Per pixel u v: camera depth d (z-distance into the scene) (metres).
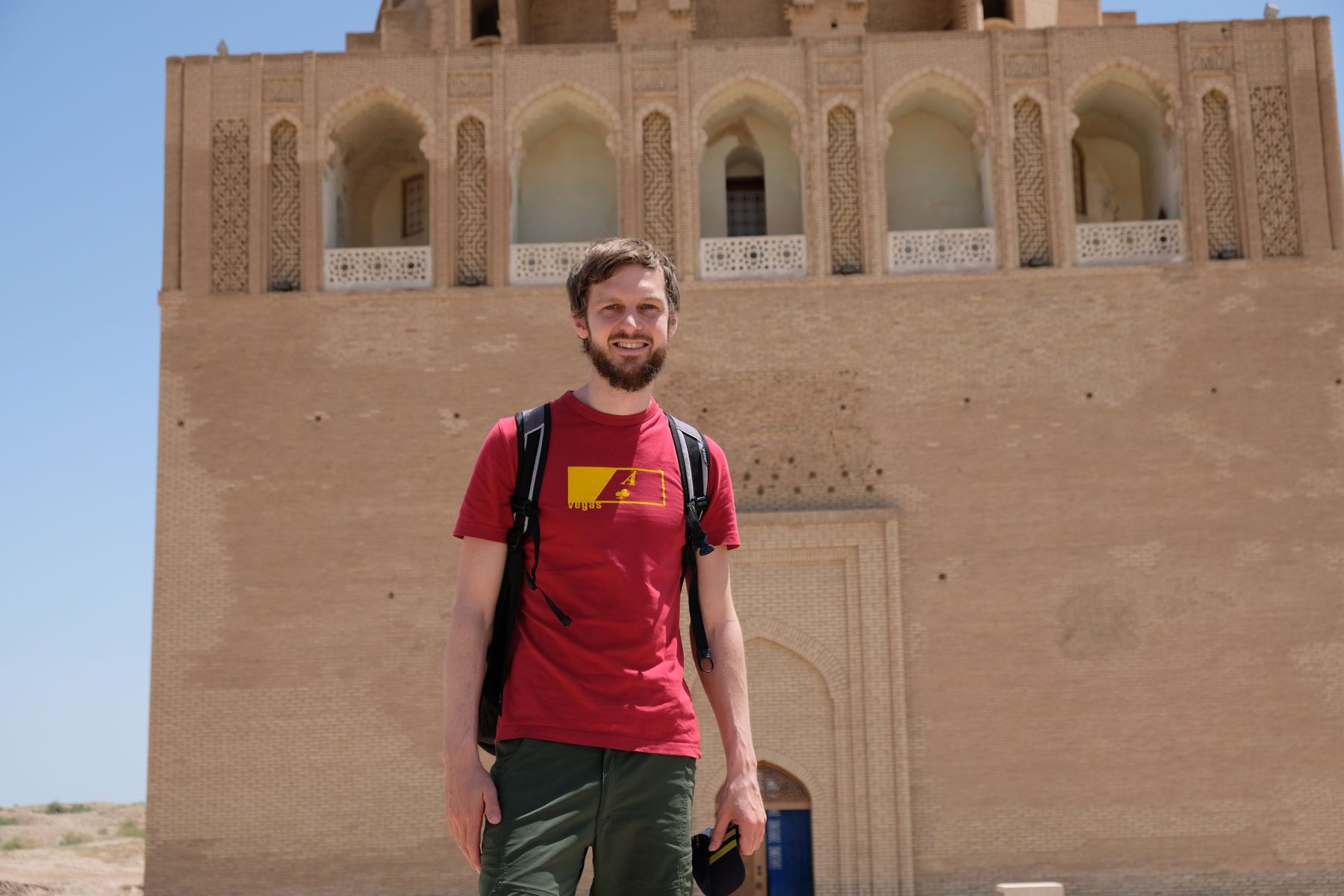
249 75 22.52
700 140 22.39
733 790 4.07
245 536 21.19
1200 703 20.50
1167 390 21.38
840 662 20.86
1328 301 21.61
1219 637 20.67
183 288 21.86
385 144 24.22
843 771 20.59
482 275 22.17
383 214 24.86
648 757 3.76
